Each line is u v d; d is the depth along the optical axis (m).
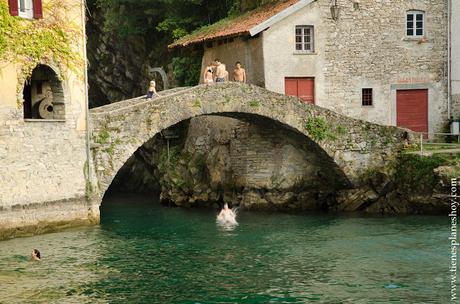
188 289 16.62
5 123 21.03
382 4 31.00
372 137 28.12
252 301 15.71
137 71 41.59
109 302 15.59
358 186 28.17
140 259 19.66
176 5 36.72
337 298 15.89
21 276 17.56
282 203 29.11
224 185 30.84
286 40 29.25
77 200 23.06
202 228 25.06
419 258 19.41
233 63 30.91
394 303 15.46
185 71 35.66
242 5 34.34
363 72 30.75
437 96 32.00
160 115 24.30
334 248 20.97
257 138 29.41
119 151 23.78
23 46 21.55
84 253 20.12
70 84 22.92
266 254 20.36
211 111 25.17
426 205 26.48
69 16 22.97
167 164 33.53
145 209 31.59
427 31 31.78
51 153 22.30
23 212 21.55
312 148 28.00
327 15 30.06
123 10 38.22
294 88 29.62
